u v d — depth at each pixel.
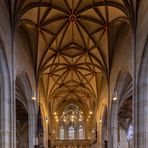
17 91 25.59
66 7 23.03
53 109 42.41
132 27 18.44
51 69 32.09
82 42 27.48
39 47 26.30
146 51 16.45
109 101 27.11
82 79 35.12
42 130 32.62
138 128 17.17
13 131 17.78
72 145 44.47
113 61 25.84
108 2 21.19
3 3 16.75
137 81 17.48
